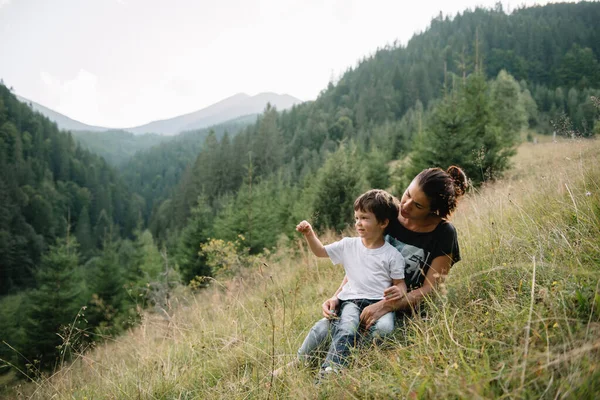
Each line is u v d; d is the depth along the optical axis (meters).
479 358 1.69
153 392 2.70
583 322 1.62
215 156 82.94
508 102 28.98
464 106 15.78
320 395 1.84
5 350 13.61
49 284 17.84
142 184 170.88
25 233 66.94
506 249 2.66
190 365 3.10
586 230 2.35
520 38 142.12
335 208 13.88
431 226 2.53
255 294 5.82
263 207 22.91
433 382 1.52
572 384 1.27
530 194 3.75
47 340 14.43
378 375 1.83
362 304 2.45
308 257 6.89
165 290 8.84
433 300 2.41
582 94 65.12
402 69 143.00
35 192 88.94
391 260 2.48
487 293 2.32
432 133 14.02
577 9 171.25
